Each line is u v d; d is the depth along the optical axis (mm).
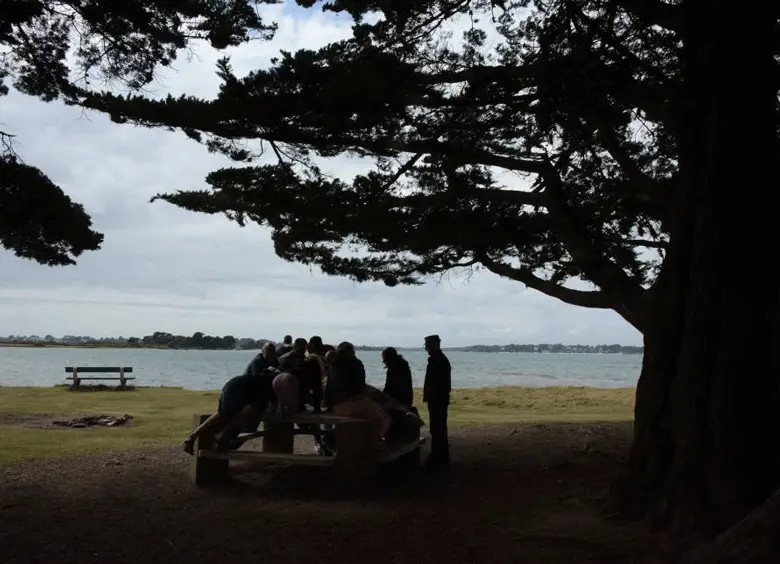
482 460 9773
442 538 5680
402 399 9203
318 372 8539
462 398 23516
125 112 7684
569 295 9172
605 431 13242
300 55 7789
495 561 5078
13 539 5555
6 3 7445
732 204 5668
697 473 5543
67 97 8562
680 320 6047
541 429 13625
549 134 9625
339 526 6078
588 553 5168
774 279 5648
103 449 10891
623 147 10289
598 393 25234
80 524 6090
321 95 7539
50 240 7922
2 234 7762
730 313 5582
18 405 19078
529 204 8461
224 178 8969
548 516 6352
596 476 8336
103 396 22859
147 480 8180
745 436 5418
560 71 7410
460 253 11211
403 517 6395
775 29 5934
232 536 5758
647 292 6961
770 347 5551
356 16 9008
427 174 9906
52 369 68375
